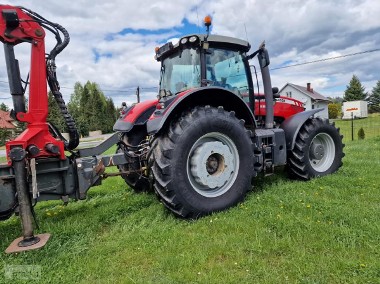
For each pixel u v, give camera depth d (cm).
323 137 462
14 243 251
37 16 277
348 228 255
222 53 394
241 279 196
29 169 265
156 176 299
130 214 329
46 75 286
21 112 266
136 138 402
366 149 771
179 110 325
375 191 357
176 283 195
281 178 445
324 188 377
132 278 203
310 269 200
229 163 330
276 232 258
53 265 226
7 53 262
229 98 354
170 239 255
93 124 4491
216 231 269
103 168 317
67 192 290
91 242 264
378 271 194
